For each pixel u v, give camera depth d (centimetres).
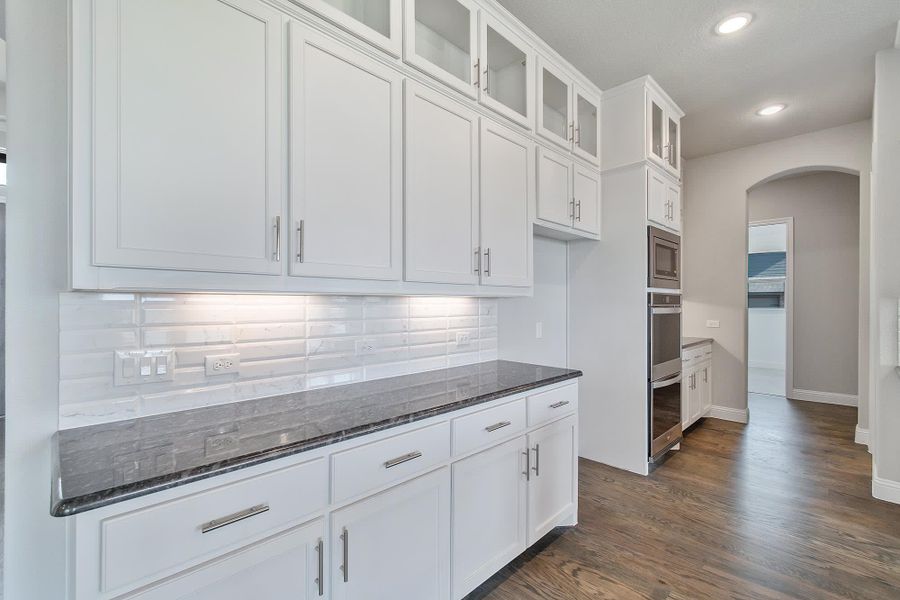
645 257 300
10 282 116
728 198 446
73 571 84
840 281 514
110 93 106
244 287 129
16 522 117
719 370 452
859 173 373
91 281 105
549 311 323
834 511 250
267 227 132
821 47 262
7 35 114
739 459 333
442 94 188
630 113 304
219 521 101
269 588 110
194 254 118
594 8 227
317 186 143
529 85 239
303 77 140
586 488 281
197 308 147
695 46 261
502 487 183
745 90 318
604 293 321
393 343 209
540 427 205
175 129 116
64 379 123
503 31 221
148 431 124
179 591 95
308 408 150
